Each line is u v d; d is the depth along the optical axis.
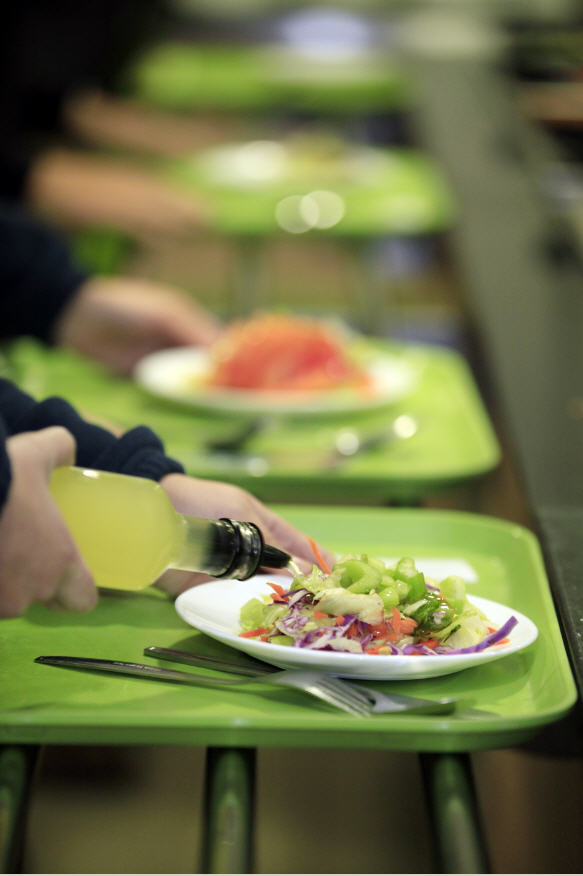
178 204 2.97
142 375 1.82
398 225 2.76
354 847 0.94
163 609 1.10
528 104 3.35
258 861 0.91
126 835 0.94
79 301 2.21
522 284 2.19
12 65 3.78
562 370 1.74
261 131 4.24
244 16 6.47
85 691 0.91
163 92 4.68
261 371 1.73
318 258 2.94
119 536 0.93
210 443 1.51
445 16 5.94
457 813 0.79
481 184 2.89
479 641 0.95
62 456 0.89
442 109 3.78
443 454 1.50
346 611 0.92
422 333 2.32
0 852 0.75
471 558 1.24
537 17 4.01
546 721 0.84
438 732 0.82
